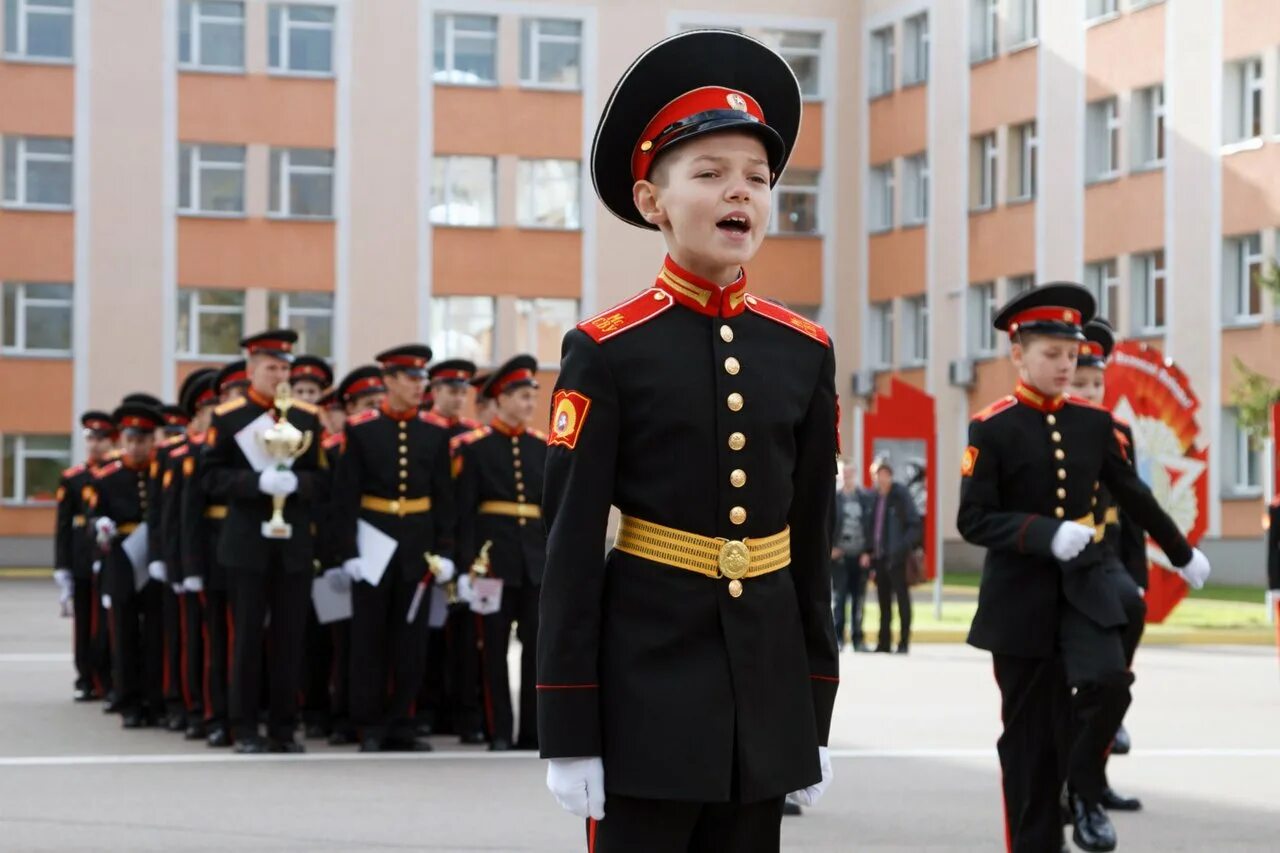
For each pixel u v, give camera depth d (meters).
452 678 13.44
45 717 14.57
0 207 38.44
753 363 4.46
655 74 4.38
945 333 39.94
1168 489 20.56
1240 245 33.25
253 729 12.17
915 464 27.70
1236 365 29.84
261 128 39.38
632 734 4.31
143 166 38.94
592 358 4.38
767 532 4.46
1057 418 7.96
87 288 38.72
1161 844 8.91
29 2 38.72
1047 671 7.81
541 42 40.66
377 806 9.91
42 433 38.69
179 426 15.68
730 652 4.35
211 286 39.25
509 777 11.05
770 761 4.36
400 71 39.91
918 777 11.02
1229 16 33.03
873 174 42.38
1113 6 35.78
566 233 40.72
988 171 39.19
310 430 12.16
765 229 4.40
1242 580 33.00
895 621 24.27
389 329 39.97
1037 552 7.58
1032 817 7.76
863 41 42.41
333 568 12.59
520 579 12.46
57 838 8.93
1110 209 35.69
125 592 14.05
